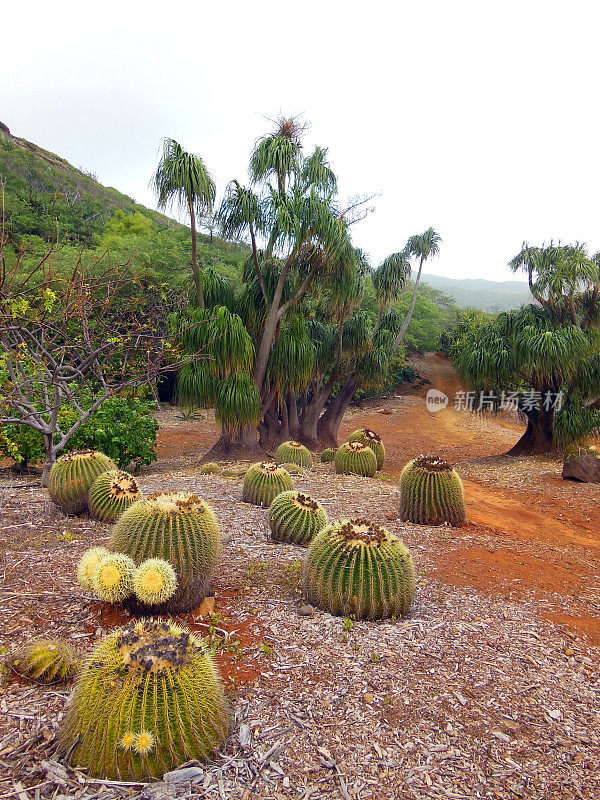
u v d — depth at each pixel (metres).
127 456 9.68
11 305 5.79
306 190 11.79
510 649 3.64
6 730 2.54
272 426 15.05
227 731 2.58
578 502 9.32
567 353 12.63
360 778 2.38
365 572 3.87
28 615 3.63
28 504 6.44
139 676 2.35
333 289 12.54
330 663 3.29
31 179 34.34
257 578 4.59
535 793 2.38
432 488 6.66
